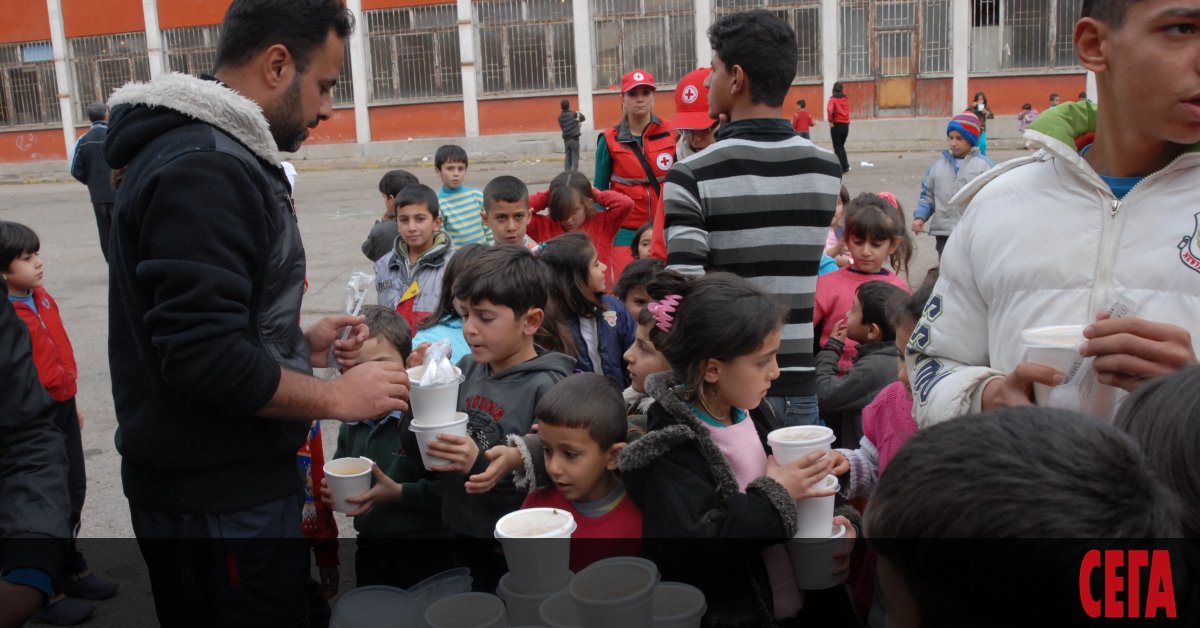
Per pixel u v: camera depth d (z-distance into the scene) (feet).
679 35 74.95
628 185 20.12
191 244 5.97
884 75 72.74
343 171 76.84
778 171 9.37
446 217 22.29
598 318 11.79
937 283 6.39
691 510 6.46
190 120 6.34
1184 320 5.17
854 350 12.26
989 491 2.79
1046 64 70.54
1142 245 5.29
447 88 79.66
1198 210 5.21
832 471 7.16
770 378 6.93
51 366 11.71
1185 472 3.56
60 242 45.27
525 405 8.86
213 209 6.04
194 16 80.53
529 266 9.02
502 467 7.96
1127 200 5.34
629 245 20.01
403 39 79.30
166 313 5.95
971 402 5.61
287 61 6.76
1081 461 2.84
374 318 10.09
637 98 19.70
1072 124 5.70
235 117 6.36
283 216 6.79
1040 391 5.14
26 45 84.74
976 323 6.06
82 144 23.65
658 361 8.80
